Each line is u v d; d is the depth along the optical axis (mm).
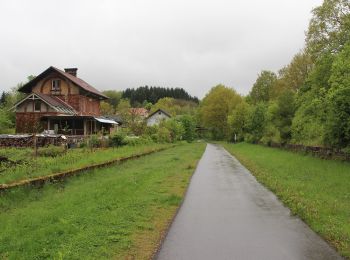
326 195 13195
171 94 195250
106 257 7172
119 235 8523
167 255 7492
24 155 21078
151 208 11602
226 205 12500
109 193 13367
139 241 8320
